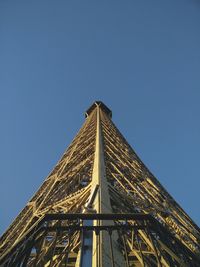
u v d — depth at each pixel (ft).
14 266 38.40
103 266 44.47
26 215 130.00
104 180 90.02
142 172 155.33
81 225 46.14
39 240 43.78
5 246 98.89
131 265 59.98
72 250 64.18
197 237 98.94
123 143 214.90
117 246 55.47
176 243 46.93
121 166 143.02
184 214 131.95
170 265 44.80
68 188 132.16
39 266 56.90
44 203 124.98
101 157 121.19
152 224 45.62
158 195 133.08
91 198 71.46
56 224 50.24
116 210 81.66
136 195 112.88
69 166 166.91
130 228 45.16
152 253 60.34
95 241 50.16
